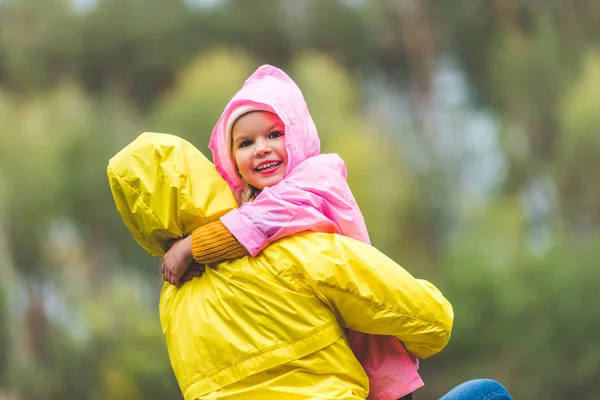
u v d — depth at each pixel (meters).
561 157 39.09
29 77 50.69
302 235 4.50
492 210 39.44
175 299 4.59
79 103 41.91
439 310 4.47
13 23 51.53
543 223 42.06
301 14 54.88
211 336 4.41
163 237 4.66
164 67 52.25
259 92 4.71
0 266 36.72
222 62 39.94
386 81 56.94
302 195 4.55
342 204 4.62
